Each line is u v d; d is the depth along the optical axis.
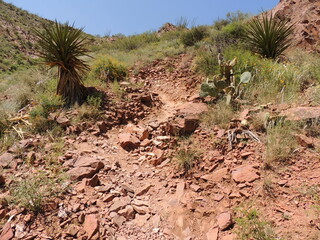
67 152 4.57
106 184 3.93
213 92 5.87
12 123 5.44
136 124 6.20
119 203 3.51
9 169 4.06
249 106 5.48
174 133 5.25
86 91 6.86
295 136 4.16
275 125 4.60
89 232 2.97
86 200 3.49
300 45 8.61
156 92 8.26
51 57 6.36
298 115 4.60
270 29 8.34
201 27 12.52
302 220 2.81
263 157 3.95
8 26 27.75
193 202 3.55
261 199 3.26
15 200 3.31
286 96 5.70
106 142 5.27
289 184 3.37
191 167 4.23
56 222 3.09
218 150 4.44
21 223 3.01
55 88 7.04
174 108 7.00
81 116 5.82
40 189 3.51
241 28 10.35
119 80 8.43
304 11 9.29
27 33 28.64
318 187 3.22
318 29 8.61
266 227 2.79
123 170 4.38
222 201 3.46
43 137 5.06
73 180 3.86
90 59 11.01
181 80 8.69
